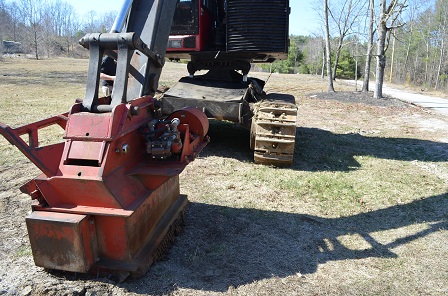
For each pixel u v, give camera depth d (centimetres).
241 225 392
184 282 292
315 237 374
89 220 275
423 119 1084
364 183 522
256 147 570
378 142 775
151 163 309
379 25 1494
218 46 663
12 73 2170
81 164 271
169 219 355
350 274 312
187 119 355
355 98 1538
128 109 281
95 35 293
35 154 259
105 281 284
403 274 313
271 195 473
